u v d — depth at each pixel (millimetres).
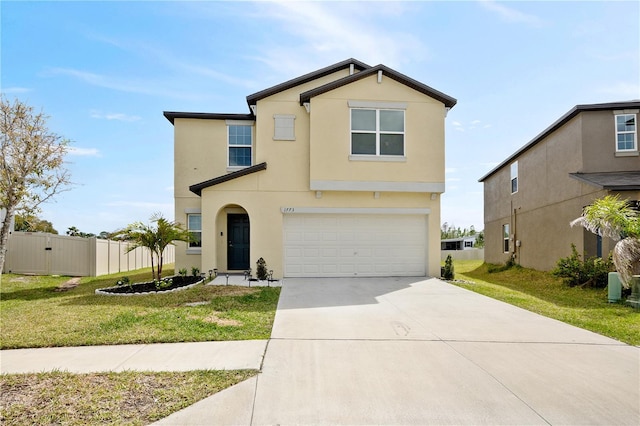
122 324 6883
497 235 23750
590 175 14359
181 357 5254
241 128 15719
